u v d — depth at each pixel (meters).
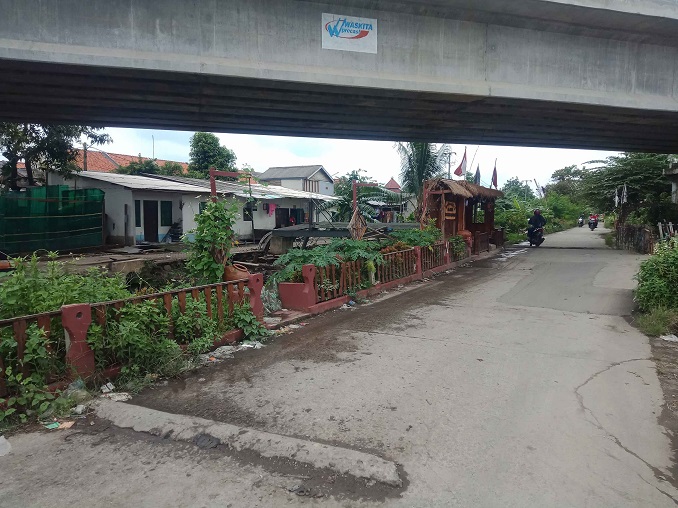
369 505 2.88
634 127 16.25
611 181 22.45
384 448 3.54
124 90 11.05
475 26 11.46
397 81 10.82
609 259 16.70
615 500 2.93
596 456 3.44
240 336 6.33
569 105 12.61
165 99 11.84
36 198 17.08
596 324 7.46
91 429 3.88
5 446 3.59
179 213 22.53
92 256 16.12
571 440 3.68
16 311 4.68
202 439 3.68
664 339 6.56
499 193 22.70
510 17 11.27
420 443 3.61
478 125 15.87
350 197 22.56
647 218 21.62
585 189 24.28
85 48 8.89
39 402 4.15
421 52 11.09
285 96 11.66
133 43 9.18
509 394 4.57
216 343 5.91
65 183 22.12
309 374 5.11
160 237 21.88
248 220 25.67
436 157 23.39
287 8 10.05
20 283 4.81
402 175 24.09
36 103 12.23
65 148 19.09
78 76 9.93
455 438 3.69
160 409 4.21
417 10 10.80
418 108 13.16
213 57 9.64
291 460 3.38
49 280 5.09
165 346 5.08
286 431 3.79
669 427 3.91
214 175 7.79
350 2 10.32
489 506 2.87
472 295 10.09
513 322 7.59
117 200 20.75
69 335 4.44
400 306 8.88
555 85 12.23
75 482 3.12
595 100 12.43
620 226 22.39
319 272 8.41
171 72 9.43
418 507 2.86
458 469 3.27
